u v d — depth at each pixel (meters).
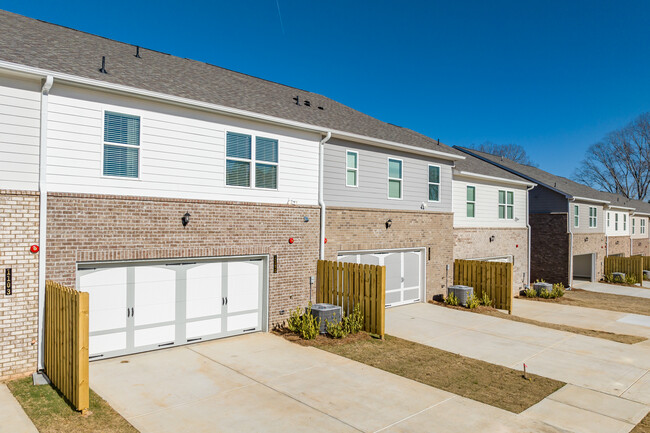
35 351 8.40
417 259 17.41
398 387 8.50
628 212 38.31
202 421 6.83
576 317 16.94
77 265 9.04
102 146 9.36
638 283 29.86
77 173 9.02
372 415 7.22
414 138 18.23
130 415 6.94
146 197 9.87
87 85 8.96
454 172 19.06
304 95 17.81
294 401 7.69
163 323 10.38
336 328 11.88
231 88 13.47
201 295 11.03
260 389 8.19
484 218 21.27
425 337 12.47
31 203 8.36
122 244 9.52
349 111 18.56
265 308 12.20
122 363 9.35
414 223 16.95
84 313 6.84
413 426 6.87
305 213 13.09
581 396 8.35
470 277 18.55
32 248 8.34
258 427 6.69
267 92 15.28
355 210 14.73
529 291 22.44
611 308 19.44
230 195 11.45
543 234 27.36
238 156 11.62
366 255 15.41
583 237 28.72
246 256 11.80
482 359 10.55
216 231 11.07
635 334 14.03
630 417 7.46
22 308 8.24
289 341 11.41
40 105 8.58
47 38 11.05
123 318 9.75
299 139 13.04
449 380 8.99
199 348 10.58
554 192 26.92
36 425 6.43
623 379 9.38
